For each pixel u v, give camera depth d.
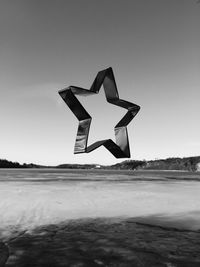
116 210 12.79
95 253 6.64
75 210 12.65
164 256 6.45
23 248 7.00
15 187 25.25
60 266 5.80
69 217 11.07
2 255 6.47
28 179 41.25
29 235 8.30
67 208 13.12
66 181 37.00
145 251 6.80
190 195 19.47
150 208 13.44
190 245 7.35
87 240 7.77
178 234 8.56
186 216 11.50
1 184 29.39
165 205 14.38
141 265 5.88
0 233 8.51
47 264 5.91
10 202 14.76
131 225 9.79
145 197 17.91
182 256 6.47
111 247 7.14
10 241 7.66
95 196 18.12
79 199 16.44
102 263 5.99
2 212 11.89
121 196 18.31
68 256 6.42
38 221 10.30
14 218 10.72
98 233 8.62
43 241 7.65
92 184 31.14
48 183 31.91
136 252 6.73
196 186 29.72
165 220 10.71
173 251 6.83
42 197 17.20
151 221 10.52
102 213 12.07
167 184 33.16
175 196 18.72
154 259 6.24
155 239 7.91
